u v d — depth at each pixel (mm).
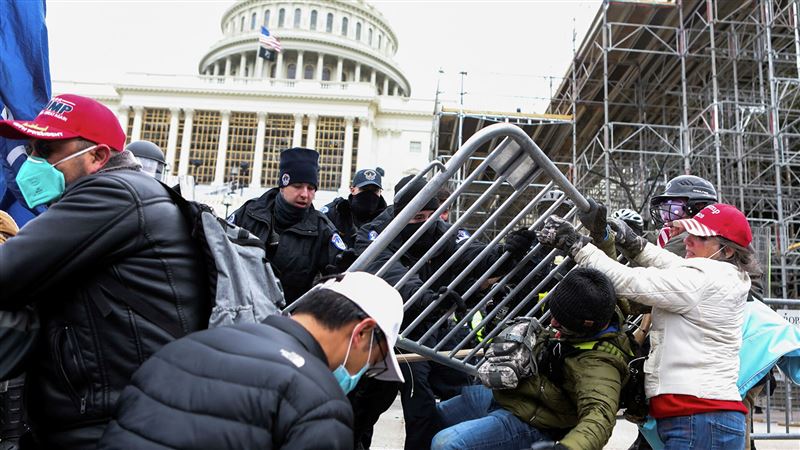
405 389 3320
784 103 12086
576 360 2260
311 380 1277
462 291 3309
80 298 1646
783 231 10922
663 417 2270
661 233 3434
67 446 1611
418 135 56500
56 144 1832
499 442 2355
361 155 53125
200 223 1791
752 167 13070
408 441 3279
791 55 11734
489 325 3389
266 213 3689
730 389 2229
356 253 3176
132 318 1639
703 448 2164
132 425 1222
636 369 2420
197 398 1223
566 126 15031
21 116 3812
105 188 1660
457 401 3170
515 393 2430
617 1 12250
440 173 2180
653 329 2373
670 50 13156
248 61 69000
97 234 1607
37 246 1539
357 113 53781
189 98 53406
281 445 1197
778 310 4195
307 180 3641
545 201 3398
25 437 1842
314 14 70500
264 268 1944
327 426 1229
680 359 2234
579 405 2146
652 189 13031
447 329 3359
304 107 53594
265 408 1200
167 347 1372
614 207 16297
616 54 13961
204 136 53281
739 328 2301
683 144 12656
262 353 1292
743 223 2408
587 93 15453
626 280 2258
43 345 1683
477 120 14891
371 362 1561
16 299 1568
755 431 5027
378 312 1480
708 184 3518
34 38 3898
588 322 2207
